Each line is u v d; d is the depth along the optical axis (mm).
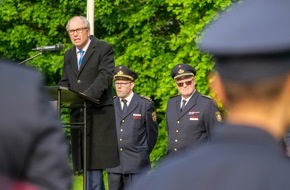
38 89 2742
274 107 2486
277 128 2488
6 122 2658
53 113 2768
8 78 2715
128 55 23891
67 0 25172
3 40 25562
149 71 23703
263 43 2408
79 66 10375
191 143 12172
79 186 14211
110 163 10273
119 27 24562
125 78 13484
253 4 2457
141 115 13500
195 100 12281
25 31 25312
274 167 2367
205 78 22469
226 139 2461
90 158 10273
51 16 25312
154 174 2453
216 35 2457
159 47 23891
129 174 13367
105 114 10188
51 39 25516
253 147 2426
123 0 24109
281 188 2328
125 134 13383
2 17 25391
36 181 2672
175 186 2396
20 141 2660
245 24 2436
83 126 10031
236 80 2475
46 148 2676
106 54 10297
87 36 10344
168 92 23156
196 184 2385
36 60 24828
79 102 9875
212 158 2426
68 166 2742
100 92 10039
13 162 2666
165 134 23203
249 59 2447
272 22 2416
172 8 23125
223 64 2480
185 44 23000
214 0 22672
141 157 13414
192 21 23000
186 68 12227
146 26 24172
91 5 21969
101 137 10219
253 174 2361
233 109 2516
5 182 2658
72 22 10227
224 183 2365
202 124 12172
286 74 2451
